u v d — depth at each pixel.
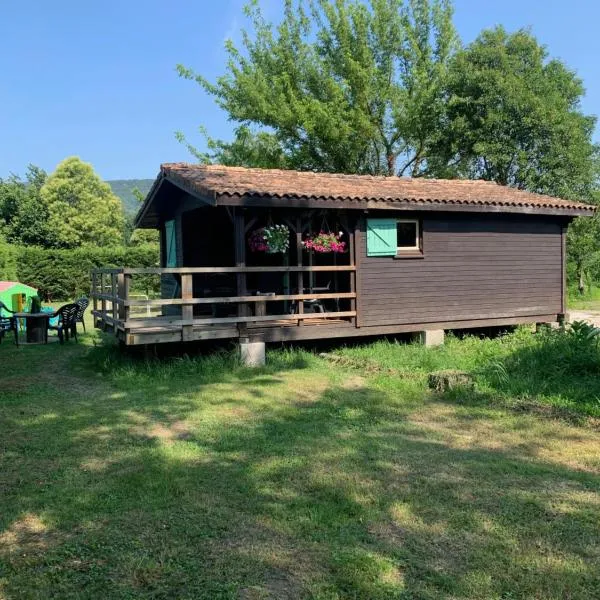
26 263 27.72
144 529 4.00
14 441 6.01
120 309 9.45
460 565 3.48
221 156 26.69
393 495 4.52
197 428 6.48
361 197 10.34
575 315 19.45
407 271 11.56
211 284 13.55
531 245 13.07
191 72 26.53
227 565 3.51
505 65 24.12
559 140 23.17
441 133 25.67
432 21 26.72
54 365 10.64
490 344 11.33
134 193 28.64
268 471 5.06
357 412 7.04
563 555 3.60
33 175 57.06
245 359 9.96
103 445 5.88
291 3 26.69
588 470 5.08
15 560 3.61
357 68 25.02
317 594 3.20
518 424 6.47
